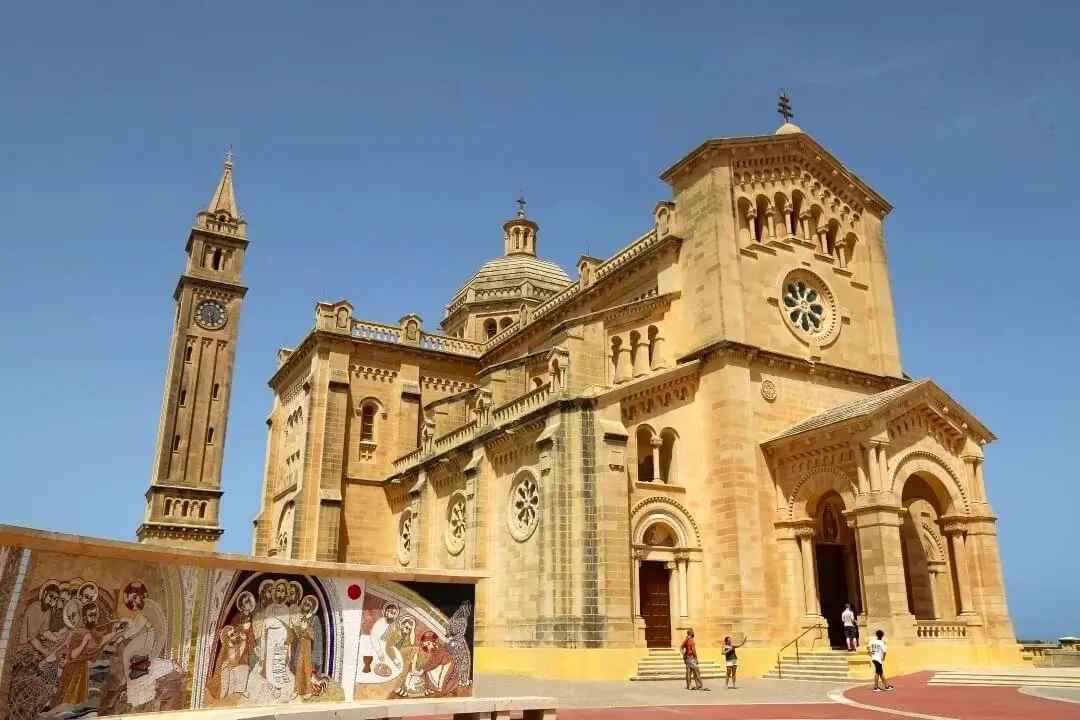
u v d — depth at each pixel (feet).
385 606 51.67
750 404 115.24
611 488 104.99
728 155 127.24
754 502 110.42
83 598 39.96
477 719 50.62
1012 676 85.10
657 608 108.68
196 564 44.24
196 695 43.47
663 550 110.32
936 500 110.63
